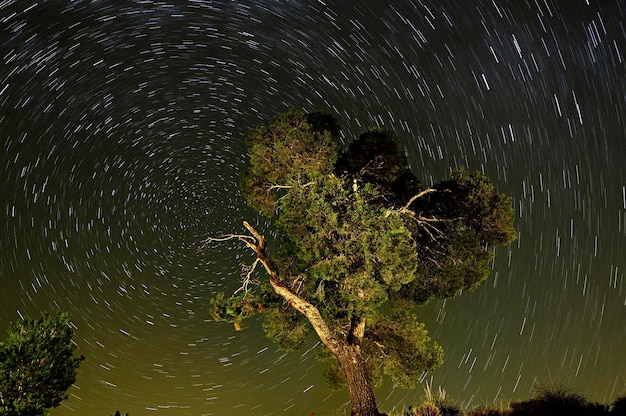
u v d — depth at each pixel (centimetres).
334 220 824
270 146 977
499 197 1023
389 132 1083
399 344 1098
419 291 1098
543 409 915
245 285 959
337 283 900
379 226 830
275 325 1046
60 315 723
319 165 948
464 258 1045
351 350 953
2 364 667
